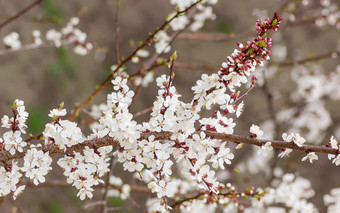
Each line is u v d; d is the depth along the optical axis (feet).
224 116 8.11
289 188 16.20
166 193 7.91
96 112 15.38
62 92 30.30
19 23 28.96
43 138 8.11
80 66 31.99
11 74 28.35
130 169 8.14
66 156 8.09
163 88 8.39
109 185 12.84
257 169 21.90
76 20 17.75
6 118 7.91
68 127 7.72
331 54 17.90
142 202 28.96
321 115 21.70
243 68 7.77
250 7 34.94
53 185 15.46
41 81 29.60
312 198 29.78
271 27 7.80
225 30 34.06
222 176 19.35
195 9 15.21
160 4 36.47
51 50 30.86
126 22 34.68
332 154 8.08
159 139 8.14
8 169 8.01
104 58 33.32
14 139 7.88
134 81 13.04
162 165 8.11
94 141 8.08
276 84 29.12
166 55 25.34
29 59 29.63
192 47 33.83
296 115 21.97
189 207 11.42
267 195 15.35
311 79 21.61
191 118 7.84
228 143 21.62
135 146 8.02
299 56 30.37
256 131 8.10
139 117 31.63
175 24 14.70
